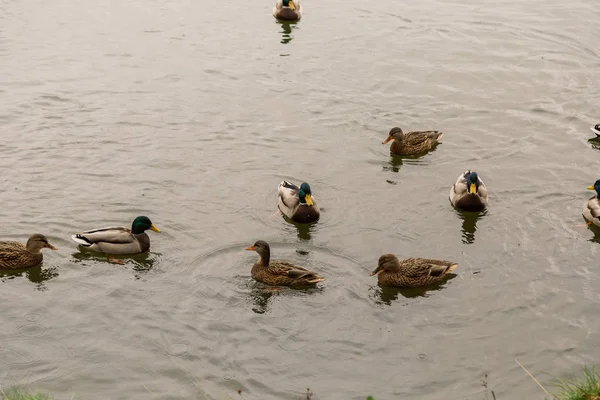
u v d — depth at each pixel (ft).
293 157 75.92
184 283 57.47
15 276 58.39
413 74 93.20
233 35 102.73
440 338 52.34
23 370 48.70
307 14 110.83
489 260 61.21
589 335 52.44
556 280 58.59
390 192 71.20
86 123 80.12
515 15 110.52
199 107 84.23
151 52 96.68
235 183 71.31
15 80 88.33
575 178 73.56
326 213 67.62
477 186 68.23
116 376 48.32
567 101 87.45
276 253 61.62
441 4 114.32
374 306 55.57
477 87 90.53
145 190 69.46
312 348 51.16
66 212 65.77
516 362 49.93
